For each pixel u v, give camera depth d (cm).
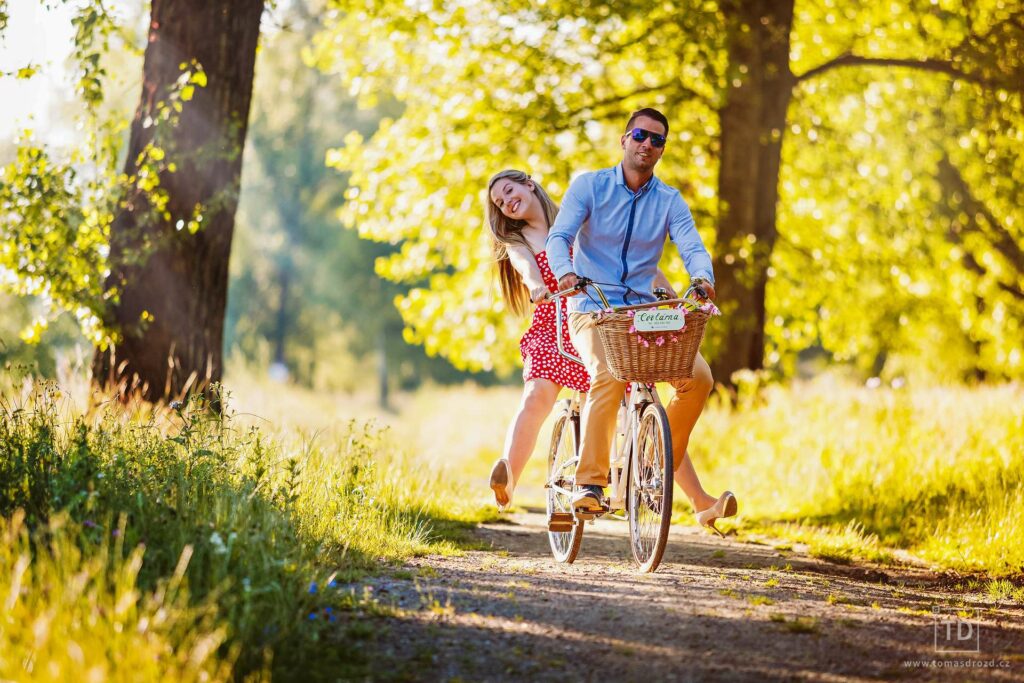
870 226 2188
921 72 2005
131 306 1109
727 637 521
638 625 536
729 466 1427
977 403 1362
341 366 6938
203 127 1123
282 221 5978
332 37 1978
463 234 1962
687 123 1933
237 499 638
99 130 1118
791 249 2195
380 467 998
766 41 1709
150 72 1135
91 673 383
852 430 1303
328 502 747
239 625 465
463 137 1903
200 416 787
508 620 536
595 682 451
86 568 452
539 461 1730
